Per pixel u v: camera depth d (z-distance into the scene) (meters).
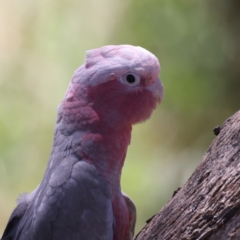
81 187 4.66
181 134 10.04
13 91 11.69
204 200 4.24
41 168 11.34
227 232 4.09
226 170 4.21
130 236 5.43
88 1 11.48
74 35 11.53
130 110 4.97
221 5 9.94
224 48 9.85
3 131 11.34
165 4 10.20
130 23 10.61
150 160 10.18
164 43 10.06
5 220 11.16
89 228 4.61
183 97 9.84
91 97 4.88
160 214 4.56
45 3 11.93
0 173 11.25
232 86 9.79
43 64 11.70
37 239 4.57
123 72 4.88
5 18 12.02
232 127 4.36
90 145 4.82
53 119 11.44
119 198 4.96
